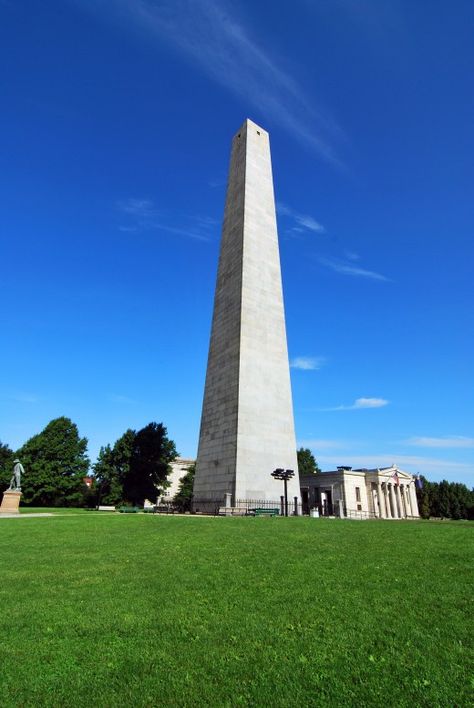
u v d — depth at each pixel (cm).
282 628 734
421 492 9881
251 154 4566
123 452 6844
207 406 3962
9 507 3312
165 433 7044
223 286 4238
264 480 3453
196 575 1047
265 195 4500
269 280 4128
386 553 1291
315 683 570
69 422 7431
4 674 595
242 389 3575
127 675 589
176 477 9288
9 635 711
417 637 695
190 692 550
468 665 611
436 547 1395
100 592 926
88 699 539
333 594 897
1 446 7844
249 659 632
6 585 989
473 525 2433
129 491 6719
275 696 543
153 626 745
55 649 664
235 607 830
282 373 3900
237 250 4131
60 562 1209
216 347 4069
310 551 1326
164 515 2925
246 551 1329
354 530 1861
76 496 7050
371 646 670
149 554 1298
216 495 3503
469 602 841
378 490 7000
